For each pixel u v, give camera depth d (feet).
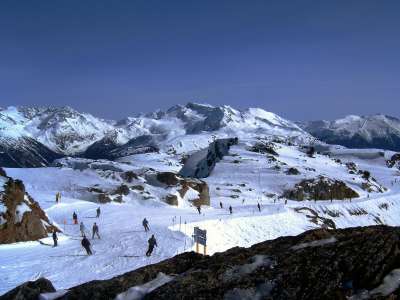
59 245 136.26
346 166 547.90
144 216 197.88
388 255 43.73
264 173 428.15
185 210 236.63
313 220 269.64
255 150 538.06
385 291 39.88
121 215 199.11
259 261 48.98
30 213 143.95
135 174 293.43
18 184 148.77
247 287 44.29
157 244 135.85
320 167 504.02
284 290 42.88
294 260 46.68
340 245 47.09
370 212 353.10
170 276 52.24
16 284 94.38
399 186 514.68
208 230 187.11
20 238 137.59
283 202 338.75
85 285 52.85
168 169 537.24
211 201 311.27
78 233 156.35
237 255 53.01
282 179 402.31
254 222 219.20
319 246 48.29
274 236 213.05
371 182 468.34
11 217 138.31
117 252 125.29
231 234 196.65
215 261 53.16
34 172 304.09
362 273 42.47
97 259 117.08
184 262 57.16
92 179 289.74
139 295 48.49
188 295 45.44
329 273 43.45
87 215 197.57
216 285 46.37
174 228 170.30
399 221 367.86
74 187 265.34
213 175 437.99
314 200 370.94
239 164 465.47
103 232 158.10
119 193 252.83
